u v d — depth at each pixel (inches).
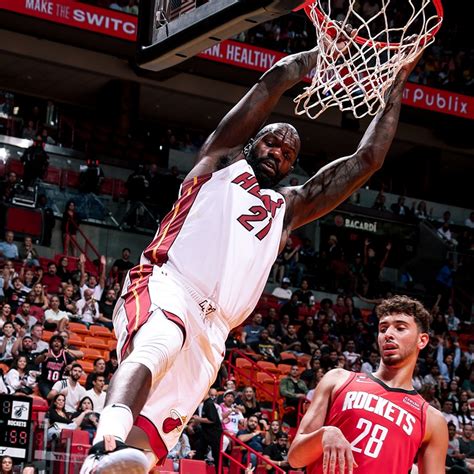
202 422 424.8
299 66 154.3
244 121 146.9
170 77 866.8
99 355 557.3
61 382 416.5
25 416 288.4
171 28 166.4
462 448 525.0
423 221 880.3
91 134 851.4
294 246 811.4
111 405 106.8
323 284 784.3
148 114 931.3
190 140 933.8
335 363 579.5
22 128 799.7
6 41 809.5
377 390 139.0
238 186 140.6
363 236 850.8
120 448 100.9
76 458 307.3
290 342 642.8
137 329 123.3
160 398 126.8
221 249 135.1
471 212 952.9
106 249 749.9
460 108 866.1
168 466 401.7
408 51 169.5
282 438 459.2
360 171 153.9
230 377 543.2
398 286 831.7
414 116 871.7
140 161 856.3
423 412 138.1
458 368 686.5
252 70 805.9
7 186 711.7
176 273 133.5
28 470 291.0
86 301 589.6
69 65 832.9
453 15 874.1
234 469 440.8
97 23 764.6
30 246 650.2
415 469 148.7
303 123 919.0
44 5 748.0
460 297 846.5
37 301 547.5
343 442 125.9
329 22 165.5
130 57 810.8
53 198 744.3
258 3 144.9
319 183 151.6
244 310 137.4
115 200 773.3
